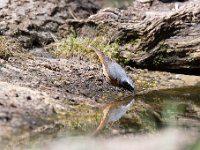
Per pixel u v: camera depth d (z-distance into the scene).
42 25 13.73
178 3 13.80
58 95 9.18
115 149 6.75
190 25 12.75
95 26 13.70
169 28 12.73
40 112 8.06
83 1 15.15
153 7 14.01
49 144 6.82
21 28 13.16
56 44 13.15
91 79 10.79
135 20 13.56
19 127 7.35
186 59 12.59
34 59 11.68
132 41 13.02
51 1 14.51
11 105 8.05
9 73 10.12
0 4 13.88
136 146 6.91
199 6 12.87
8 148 6.64
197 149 4.46
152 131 7.76
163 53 12.68
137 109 9.28
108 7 14.81
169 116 8.75
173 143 4.93
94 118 8.34
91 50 12.68
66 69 11.25
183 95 10.56
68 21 13.97
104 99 9.82
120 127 8.00
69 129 7.57
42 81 10.00
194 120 8.52
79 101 9.20
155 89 11.03
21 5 14.07
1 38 12.43
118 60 12.76
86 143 6.89
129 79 10.80
